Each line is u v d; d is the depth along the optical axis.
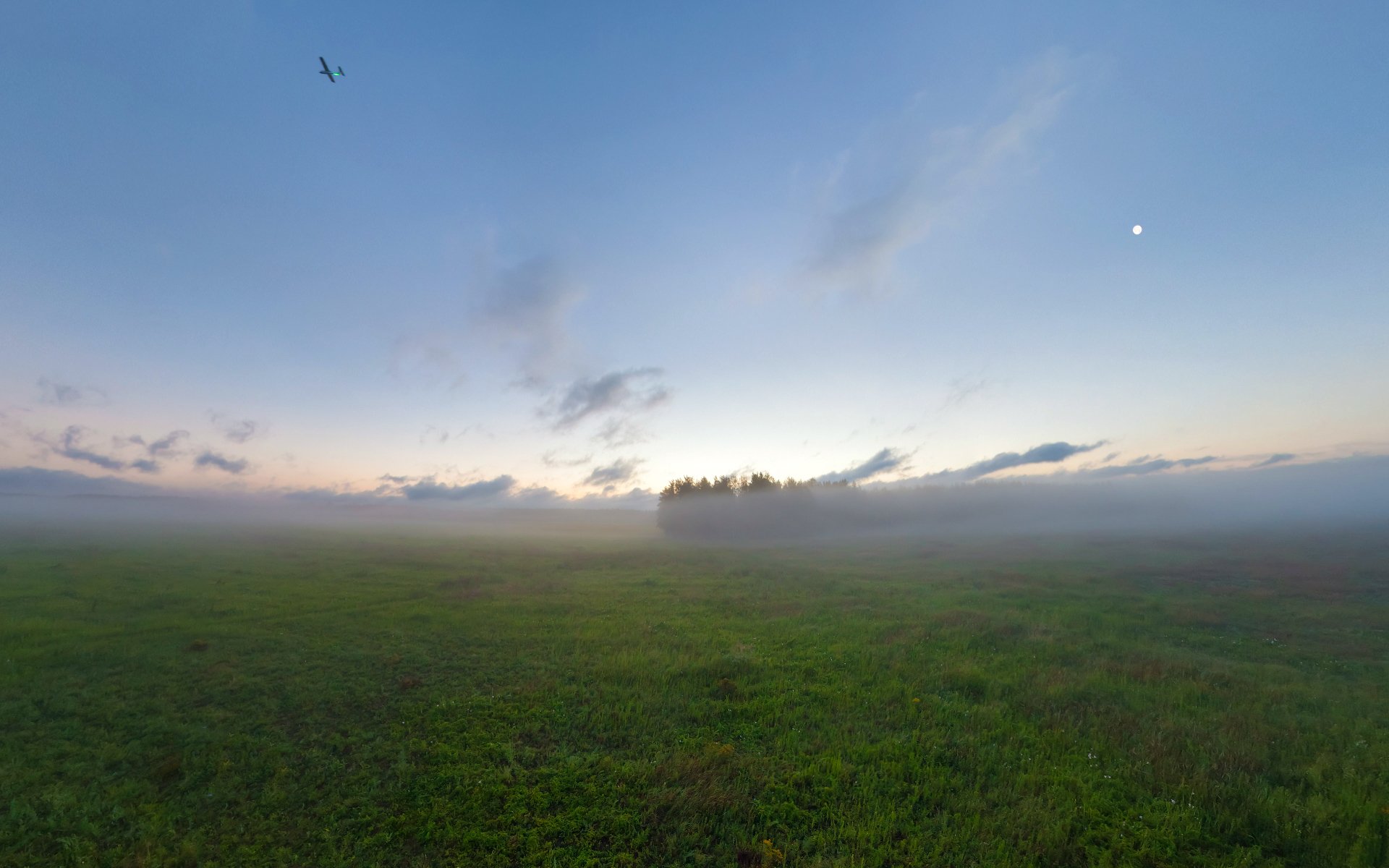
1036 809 7.26
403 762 8.39
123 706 10.05
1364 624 16.30
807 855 6.56
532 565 30.52
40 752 8.45
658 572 28.34
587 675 12.10
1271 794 7.46
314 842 6.74
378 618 16.66
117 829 6.84
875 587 23.25
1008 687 11.47
